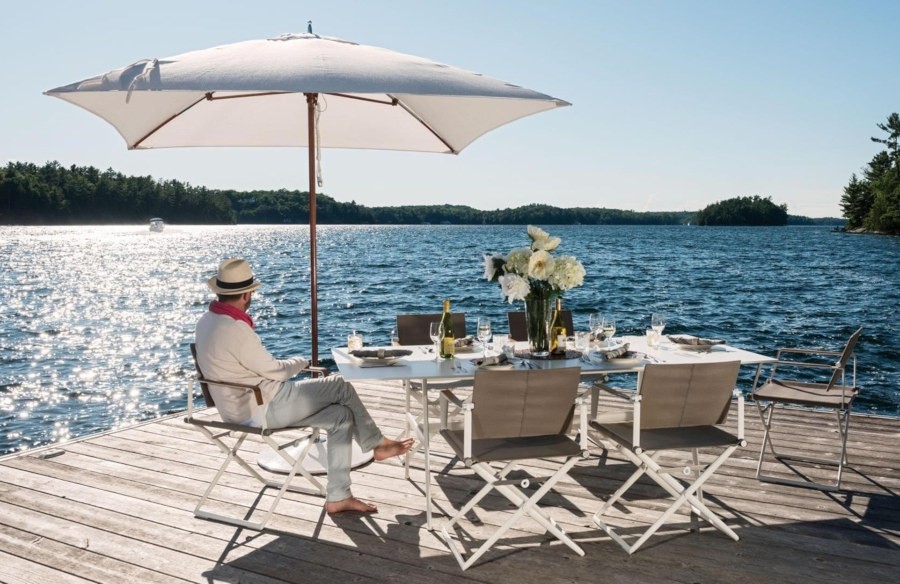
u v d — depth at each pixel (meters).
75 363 13.13
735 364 3.31
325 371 3.75
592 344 4.22
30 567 3.12
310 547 3.32
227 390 3.57
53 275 32.66
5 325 17.81
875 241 74.62
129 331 17.09
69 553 3.25
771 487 4.08
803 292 24.70
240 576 3.04
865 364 12.30
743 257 46.34
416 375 3.47
